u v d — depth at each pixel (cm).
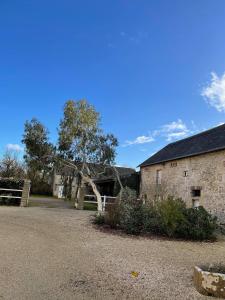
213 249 1059
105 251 905
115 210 1319
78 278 652
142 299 566
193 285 652
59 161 2095
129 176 2625
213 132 1998
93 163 2167
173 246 1061
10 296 530
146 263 805
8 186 1864
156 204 1345
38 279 624
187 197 1872
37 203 2328
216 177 1650
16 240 936
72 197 2952
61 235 1076
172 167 2080
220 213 1585
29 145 2053
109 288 610
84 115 2050
